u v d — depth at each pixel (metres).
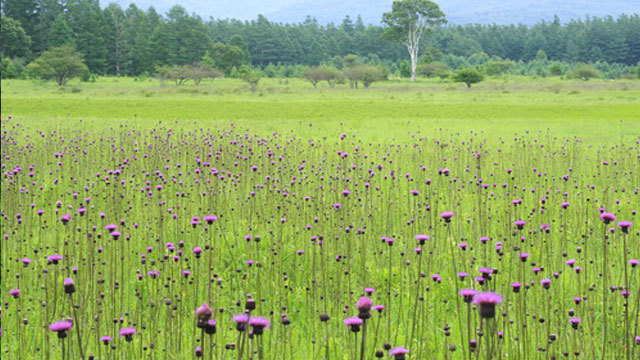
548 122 37.00
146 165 16.89
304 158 18.89
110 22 149.62
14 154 16.98
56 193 12.82
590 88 86.56
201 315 3.51
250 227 9.38
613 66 192.88
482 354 5.23
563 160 18.56
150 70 143.00
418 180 14.38
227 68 152.25
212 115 43.62
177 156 18.30
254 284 7.52
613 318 6.09
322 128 32.34
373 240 9.27
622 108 46.16
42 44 152.50
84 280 6.14
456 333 5.87
